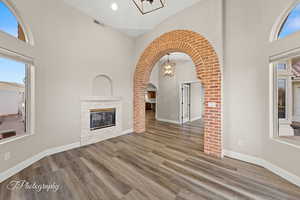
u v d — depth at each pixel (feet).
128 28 13.42
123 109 14.71
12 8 7.37
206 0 9.55
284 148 6.60
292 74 7.43
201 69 9.86
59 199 5.35
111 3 10.25
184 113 22.36
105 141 12.39
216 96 9.09
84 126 11.37
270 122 7.38
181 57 19.07
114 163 8.23
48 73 9.15
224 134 9.30
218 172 7.22
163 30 12.51
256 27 7.88
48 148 9.34
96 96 12.16
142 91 15.44
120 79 14.29
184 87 22.31
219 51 8.93
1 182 6.39
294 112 7.50
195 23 10.20
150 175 6.96
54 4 9.36
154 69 23.73
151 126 18.97
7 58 6.82
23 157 7.63
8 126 7.40
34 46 8.23
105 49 12.84
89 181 6.47
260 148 7.89
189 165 7.98
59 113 9.86
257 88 7.93
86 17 11.37
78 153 9.70
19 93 7.90
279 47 6.75
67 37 10.17
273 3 7.07
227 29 9.02
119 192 5.73
